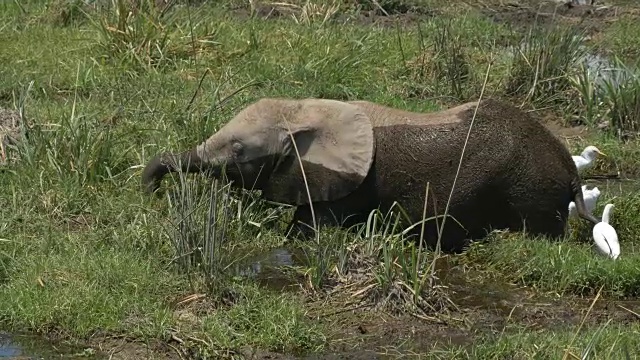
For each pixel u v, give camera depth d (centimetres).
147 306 1481
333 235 1609
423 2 3288
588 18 3262
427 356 1394
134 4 2512
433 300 1525
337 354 1409
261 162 1748
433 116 1734
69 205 1761
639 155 2180
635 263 1611
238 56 2506
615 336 1390
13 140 1936
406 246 1692
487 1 3397
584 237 1748
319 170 1720
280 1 3147
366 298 1524
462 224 1709
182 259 1562
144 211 1734
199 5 2962
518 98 2453
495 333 1468
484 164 1688
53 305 1468
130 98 2234
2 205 1752
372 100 2352
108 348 1413
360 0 3177
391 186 1711
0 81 2303
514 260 1639
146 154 1914
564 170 1720
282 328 1434
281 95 2311
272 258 1692
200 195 1748
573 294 1591
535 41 2525
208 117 1980
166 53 2467
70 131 1900
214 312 1477
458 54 2508
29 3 2892
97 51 2483
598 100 2380
